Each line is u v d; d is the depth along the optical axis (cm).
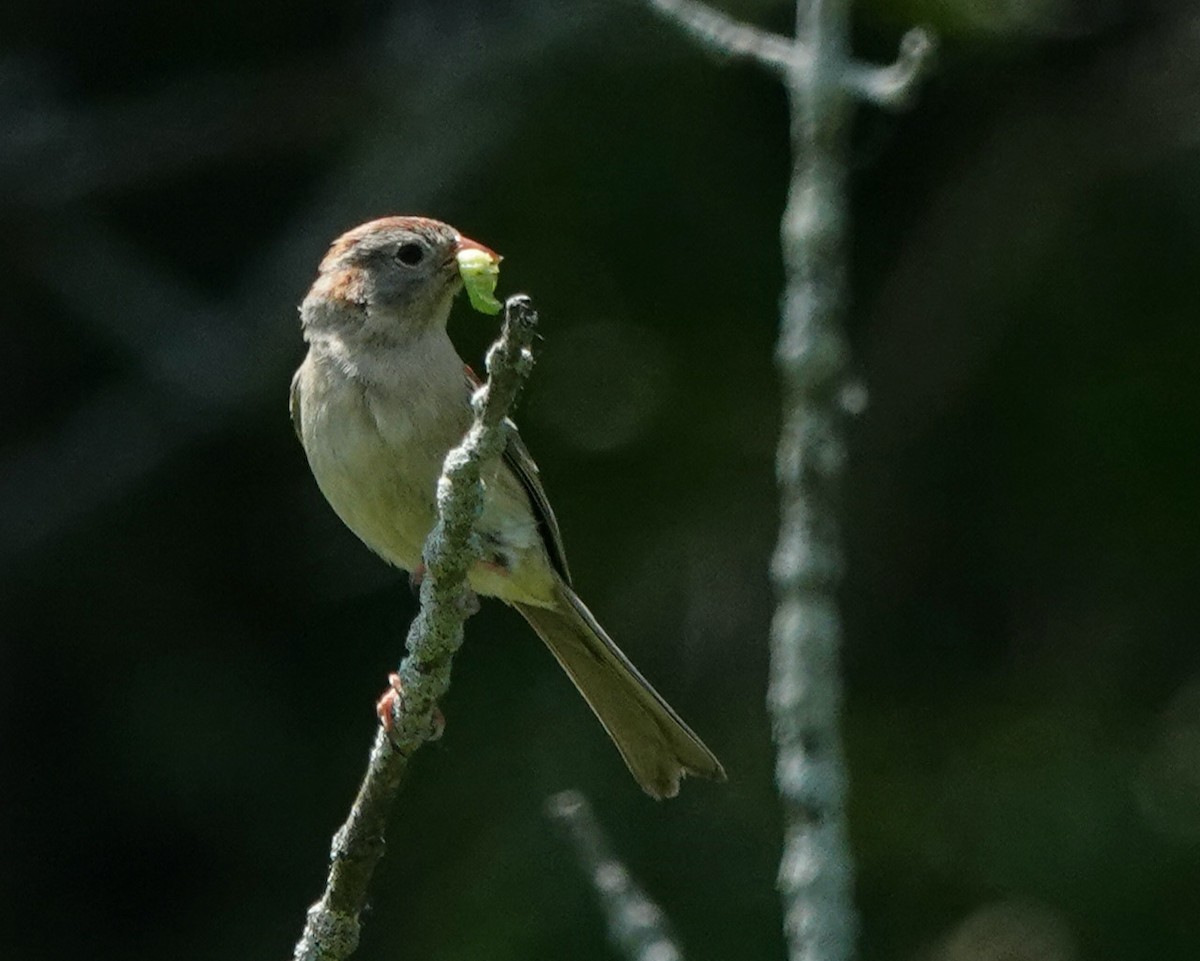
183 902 1412
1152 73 1427
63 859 1431
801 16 753
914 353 1401
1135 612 1330
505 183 1447
